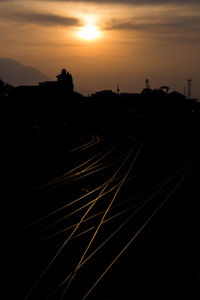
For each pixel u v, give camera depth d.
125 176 25.14
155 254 12.78
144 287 10.52
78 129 54.16
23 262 12.39
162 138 43.81
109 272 11.46
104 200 19.61
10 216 17.17
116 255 12.71
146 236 14.45
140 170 26.89
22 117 44.94
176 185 22.42
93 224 15.91
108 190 21.66
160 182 23.31
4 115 44.41
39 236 14.69
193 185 22.30
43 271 11.66
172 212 17.42
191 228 15.32
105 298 9.94
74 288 10.52
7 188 22.08
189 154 33.06
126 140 42.94
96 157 32.34
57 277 11.23
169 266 11.85
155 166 28.17
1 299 10.09
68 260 12.41
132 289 10.40
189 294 10.09
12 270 11.83
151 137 45.06
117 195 20.56
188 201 19.14
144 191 21.30
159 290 10.34
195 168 27.06
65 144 39.84
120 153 34.12
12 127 39.66
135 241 13.95
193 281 10.83
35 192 21.28
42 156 32.00
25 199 19.88
